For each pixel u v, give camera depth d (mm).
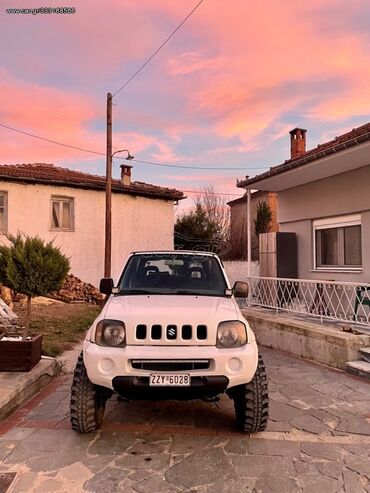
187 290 4676
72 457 3443
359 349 6293
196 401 4969
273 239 10781
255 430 3891
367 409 4633
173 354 3521
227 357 3547
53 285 6180
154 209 18828
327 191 9648
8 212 14797
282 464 3340
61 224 16203
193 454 3508
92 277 16734
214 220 28672
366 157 7582
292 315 8688
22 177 14805
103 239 17141
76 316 11516
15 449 3594
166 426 4156
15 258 6012
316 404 4797
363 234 8641
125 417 4414
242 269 20281
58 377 6070
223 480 3088
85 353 3672
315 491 2945
